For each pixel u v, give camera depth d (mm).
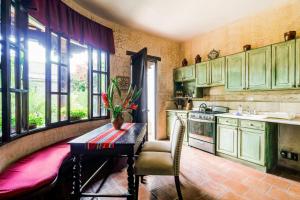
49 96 2541
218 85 3949
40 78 2521
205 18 3656
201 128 3791
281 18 3121
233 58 3500
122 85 4086
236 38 3840
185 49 5117
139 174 1894
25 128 2049
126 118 4215
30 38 2463
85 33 3178
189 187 2232
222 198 1978
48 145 2471
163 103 4973
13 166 1708
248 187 2229
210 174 2613
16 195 1278
